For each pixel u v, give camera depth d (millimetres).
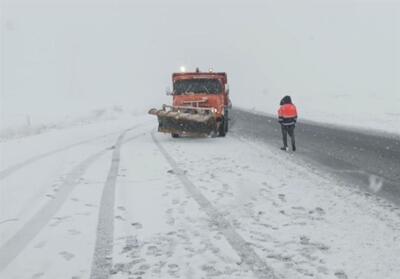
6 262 5293
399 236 6016
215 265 5090
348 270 4926
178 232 6172
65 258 5371
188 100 17781
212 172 10148
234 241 5812
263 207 7332
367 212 7148
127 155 12828
